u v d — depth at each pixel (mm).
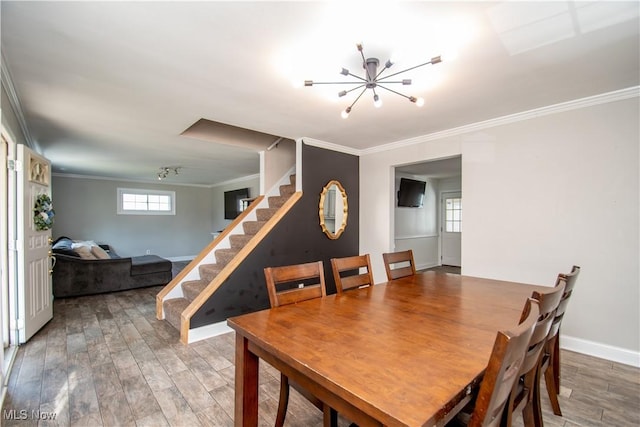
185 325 2949
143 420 1812
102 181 7688
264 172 4770
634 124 2447
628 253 2480
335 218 4383
